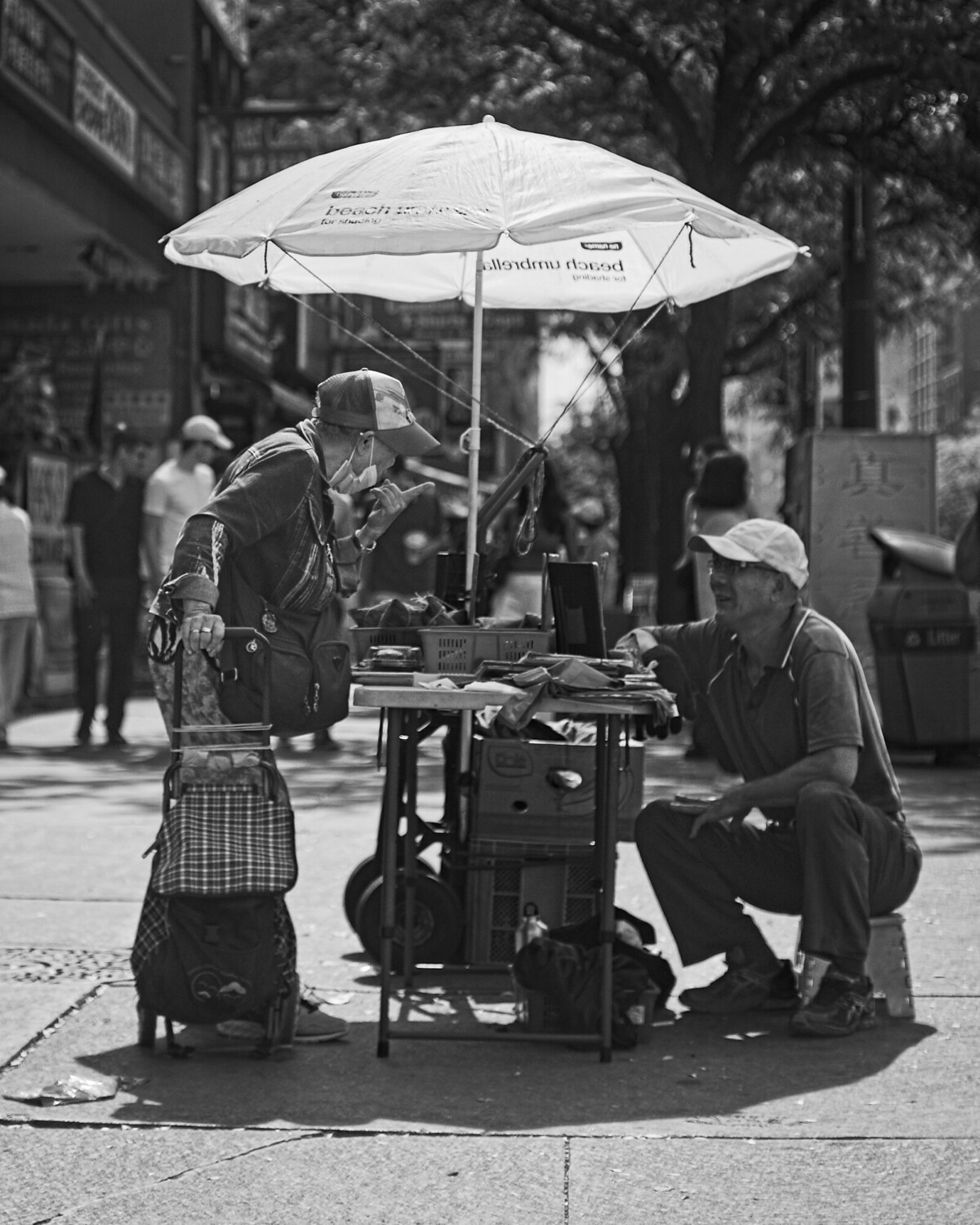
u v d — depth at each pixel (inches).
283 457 179.5
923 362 3553.2
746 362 1095.6
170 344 823.7
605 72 645.9
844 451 500.1
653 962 200.5
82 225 697.6
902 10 545.0
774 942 238.5
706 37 571.8
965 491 2364.7
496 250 240.4
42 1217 137.6
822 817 193.3
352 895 231.1
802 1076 178.9
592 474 1654.8
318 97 828.0
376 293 245.6
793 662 201.6
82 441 772.6
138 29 842.8
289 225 185.3
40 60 608.4
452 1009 206.4
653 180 195.2
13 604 502.9
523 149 196.9
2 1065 178.5
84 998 205.2
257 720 181.2
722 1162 150.9
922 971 223.3
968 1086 174.7
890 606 458.3
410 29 663.8
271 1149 153.7
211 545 173.5
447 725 233.3
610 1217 137.9
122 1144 154.8
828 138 641.6
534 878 218.4
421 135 201.2
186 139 842.8
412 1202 141.2
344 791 394.9
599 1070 181.2
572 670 183.0
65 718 613.0
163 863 177.9
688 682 212.5
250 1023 190.4
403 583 557.0
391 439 187.6
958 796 390.3
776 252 230.7
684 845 205.0
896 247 840.9
